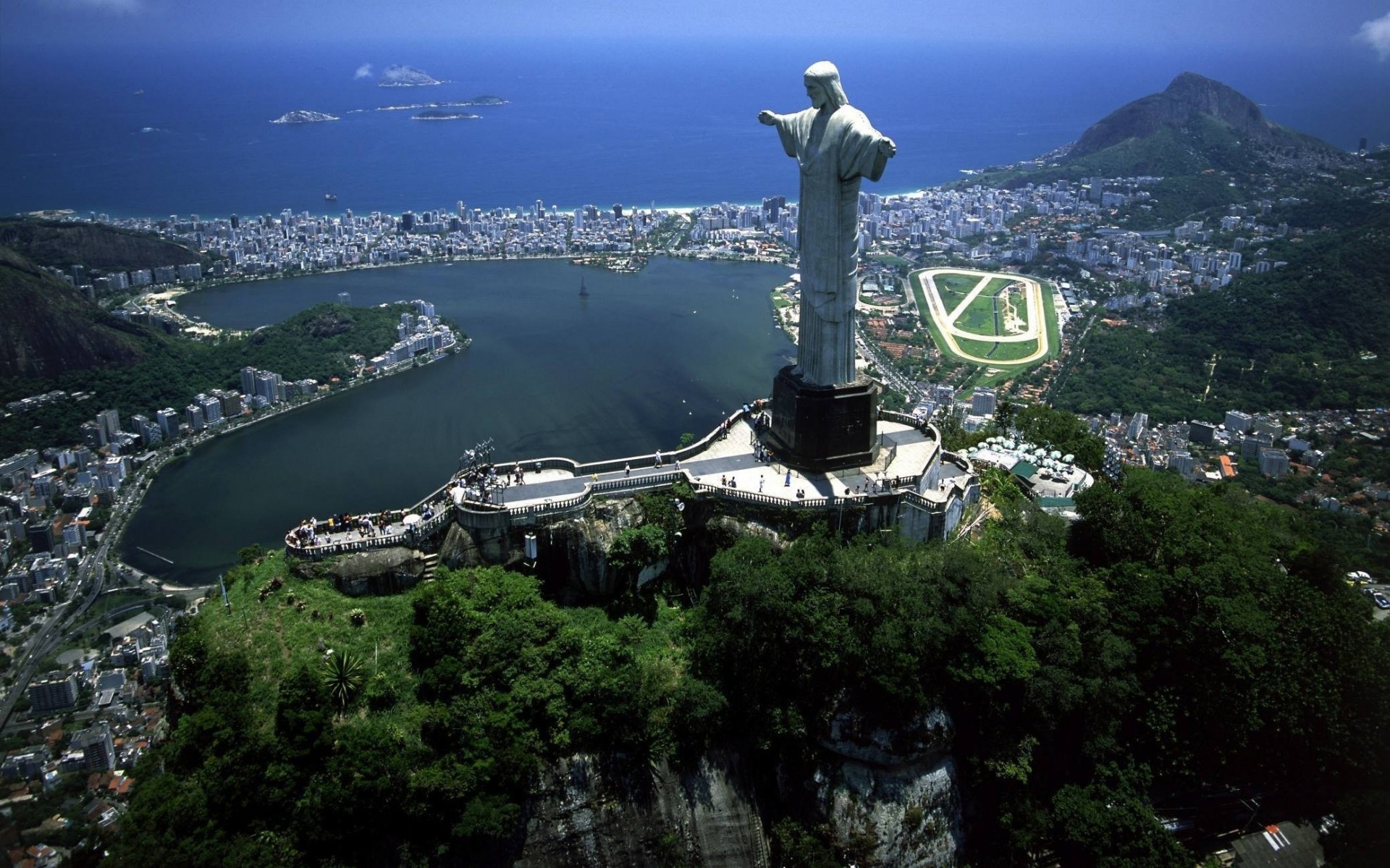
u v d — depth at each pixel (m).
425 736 85.56
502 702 87.19
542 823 86.38
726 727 91.31
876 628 88.69
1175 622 95.56
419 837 83.06
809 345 107.19
